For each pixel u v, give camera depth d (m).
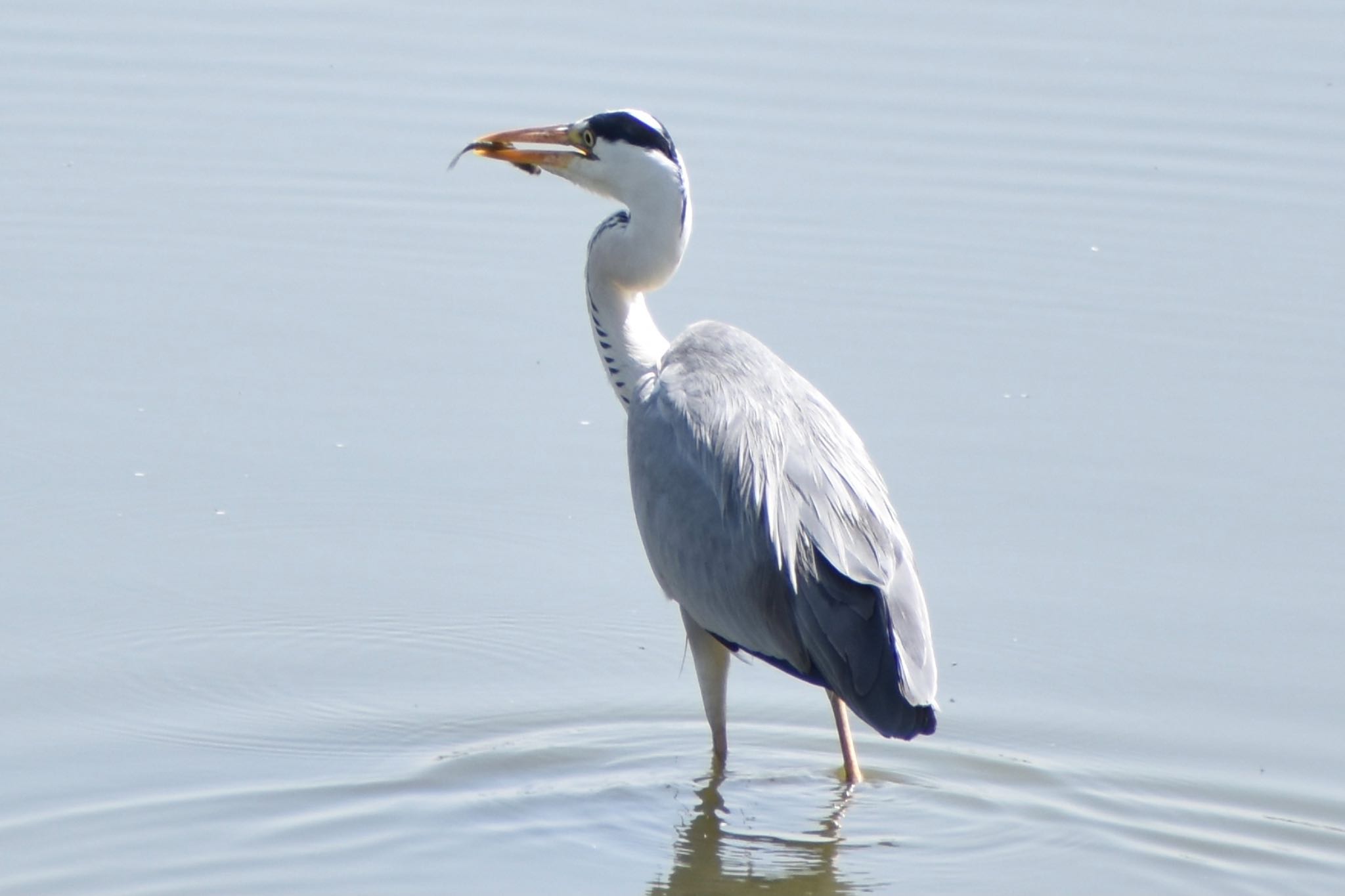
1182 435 14.63
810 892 9.29
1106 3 23.31
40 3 23.08
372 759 10.55
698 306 16.88
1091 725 11.04
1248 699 11.25
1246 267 17.42
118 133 19.83
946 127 20.05
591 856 9.59
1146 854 9.68
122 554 12.73
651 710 11.23
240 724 10.88
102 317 16.36
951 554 12.98
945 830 9.91
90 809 9.91
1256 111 20.27
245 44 21.95
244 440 14.39
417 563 12.76
